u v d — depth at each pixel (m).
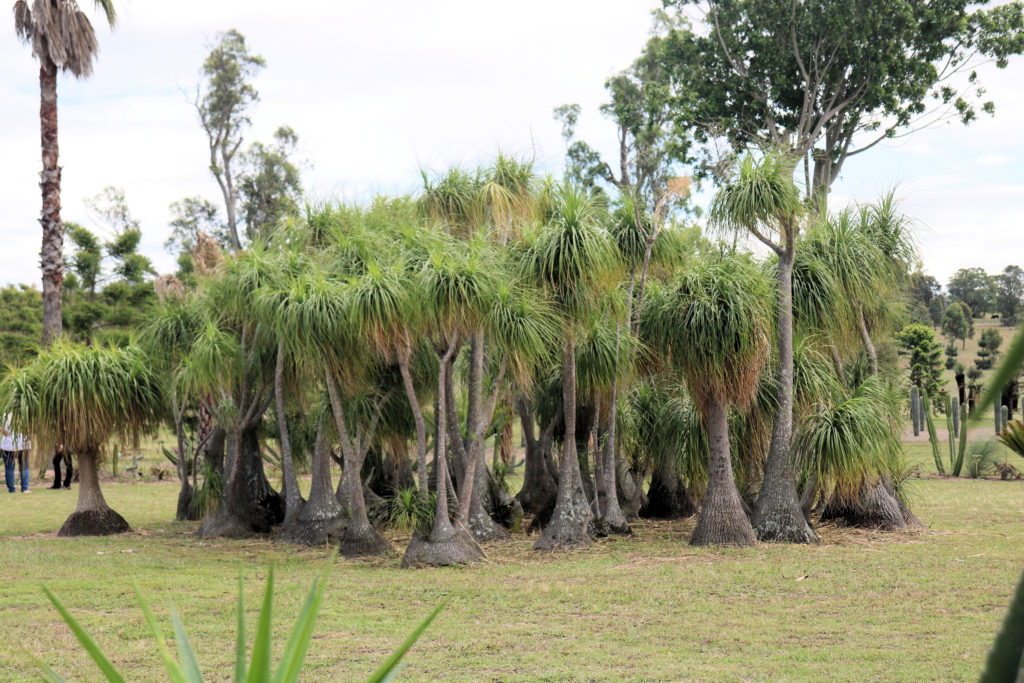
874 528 11.22
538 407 13.05
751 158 10.08
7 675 5.32
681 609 7.02
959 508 13.15
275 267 10.37
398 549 10.41
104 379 11.55
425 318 9.03
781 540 10.26
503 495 11.97
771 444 10.55
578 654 5.72
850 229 11.41
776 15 24.38
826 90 25.80
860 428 10.02
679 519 12.89
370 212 10.67
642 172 14.32
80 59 18.47
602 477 11.38
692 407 11.60
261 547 10.72
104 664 1.72
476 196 10.47
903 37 24.39
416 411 9.49
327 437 11.14
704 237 11.09
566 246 9.29
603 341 10.61
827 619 6.61
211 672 5.35
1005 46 24.50
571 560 9.37
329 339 9.20
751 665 5.40
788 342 10.41
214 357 10.73
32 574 8.75
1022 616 0.79
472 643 6.02
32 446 11.62
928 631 6.19
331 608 7.19
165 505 15.14
